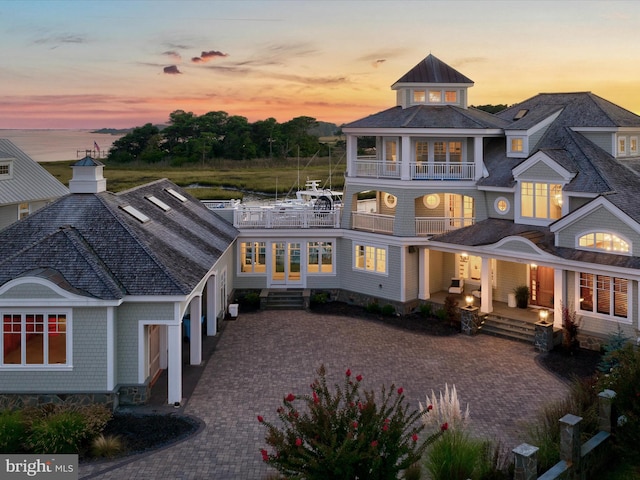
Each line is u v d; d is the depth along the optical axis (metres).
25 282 19.44
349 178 35.72
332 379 23.67
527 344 27.70
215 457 17.31
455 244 30.97
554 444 15.92
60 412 18.50
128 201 26.67
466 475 14.66
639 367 15.44
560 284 27.08
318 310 34.47
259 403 21.23
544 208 30.25
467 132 32.75
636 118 32.34
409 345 27.95
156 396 21.69
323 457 11.92
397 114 35.19
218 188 72.56
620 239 25.41
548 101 35.22
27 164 38.53
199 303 24.97
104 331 20.03
